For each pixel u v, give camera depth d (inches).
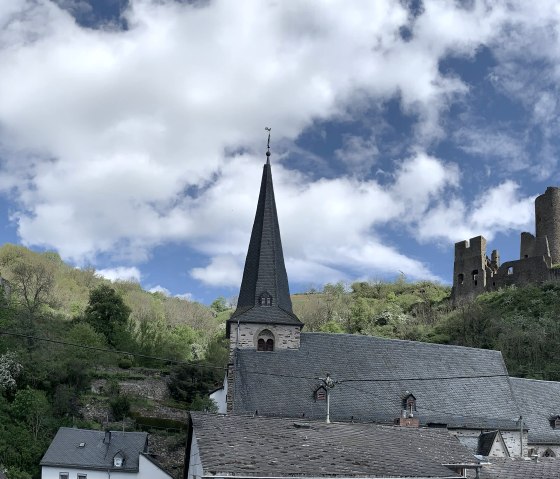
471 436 2124.8
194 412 1250.6
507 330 3794.3
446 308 4992.6
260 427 1218.0
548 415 2351.1
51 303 4126.5
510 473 1274.6
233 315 2285.9
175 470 2301.9
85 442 2226.9
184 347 3922.2
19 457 2257.6
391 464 1165.7
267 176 2449.6
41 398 2527.1
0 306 3304.6
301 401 2044.8
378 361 2244.1
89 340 3225.9
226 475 1019.3
